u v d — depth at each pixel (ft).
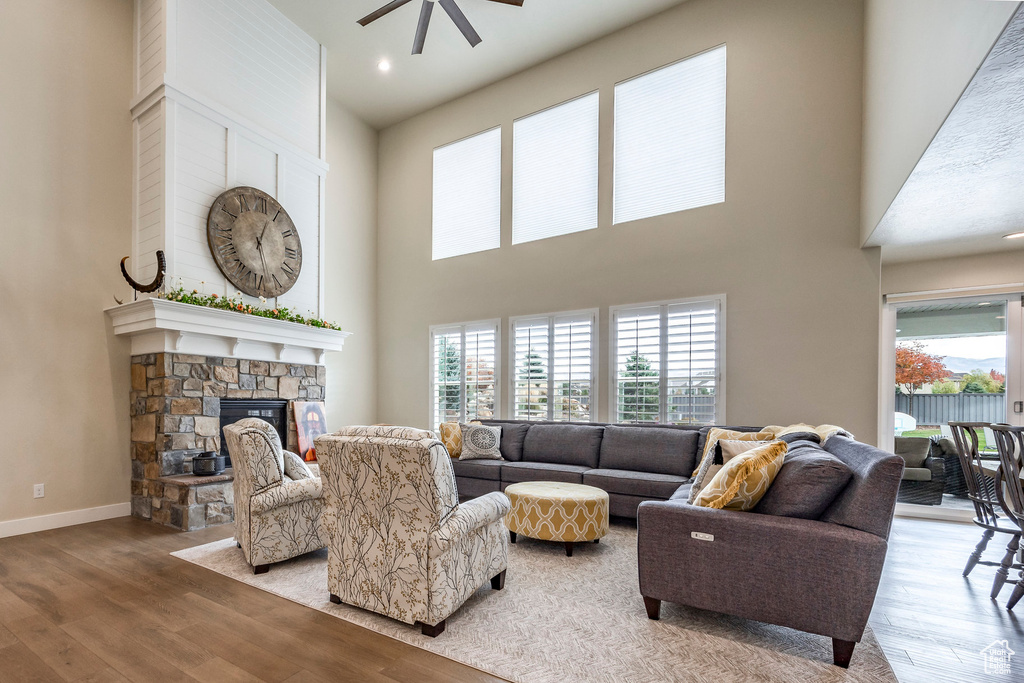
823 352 14.17
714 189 16.12
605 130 18.06
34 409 12.80
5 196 12.51
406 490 7.24
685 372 16.10
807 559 6.55
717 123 16.19
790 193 14.80
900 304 15.44
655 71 17.25
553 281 18.79
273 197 17.02
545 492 11.38
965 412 14.66
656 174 17.13
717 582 7.11
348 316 22.17
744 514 7.10
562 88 19.08
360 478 7.66
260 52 16.69
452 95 21.66
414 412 22.15
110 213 14.42
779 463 7.45
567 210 18.80
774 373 14.78
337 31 18.11
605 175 17.95
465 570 7.82
